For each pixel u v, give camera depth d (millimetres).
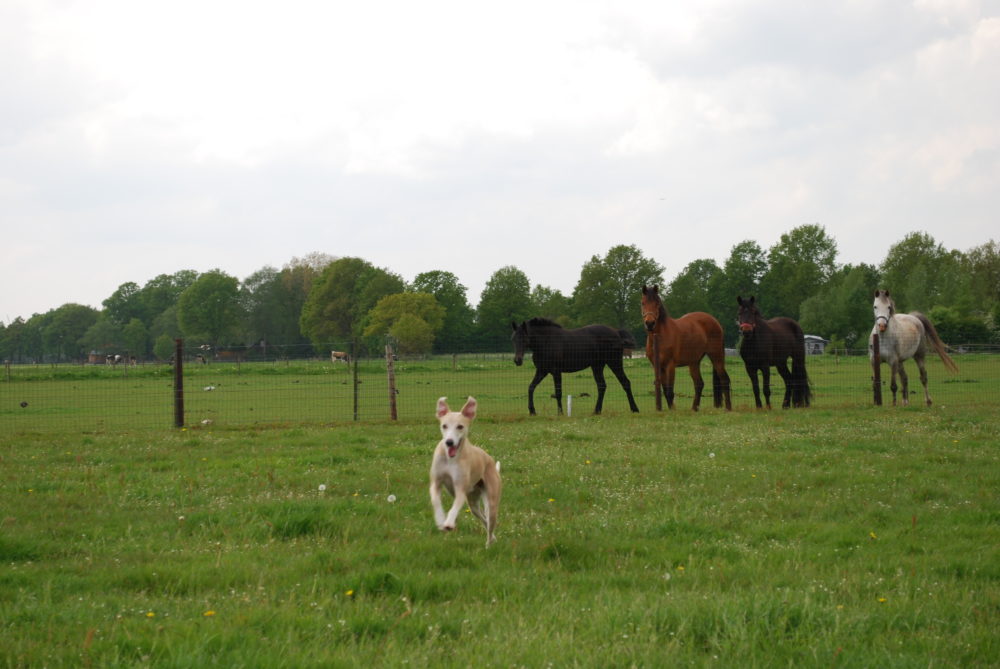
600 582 6715
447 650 5086
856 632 5336
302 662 4715
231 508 9461
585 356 22672
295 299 133625
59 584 6551
